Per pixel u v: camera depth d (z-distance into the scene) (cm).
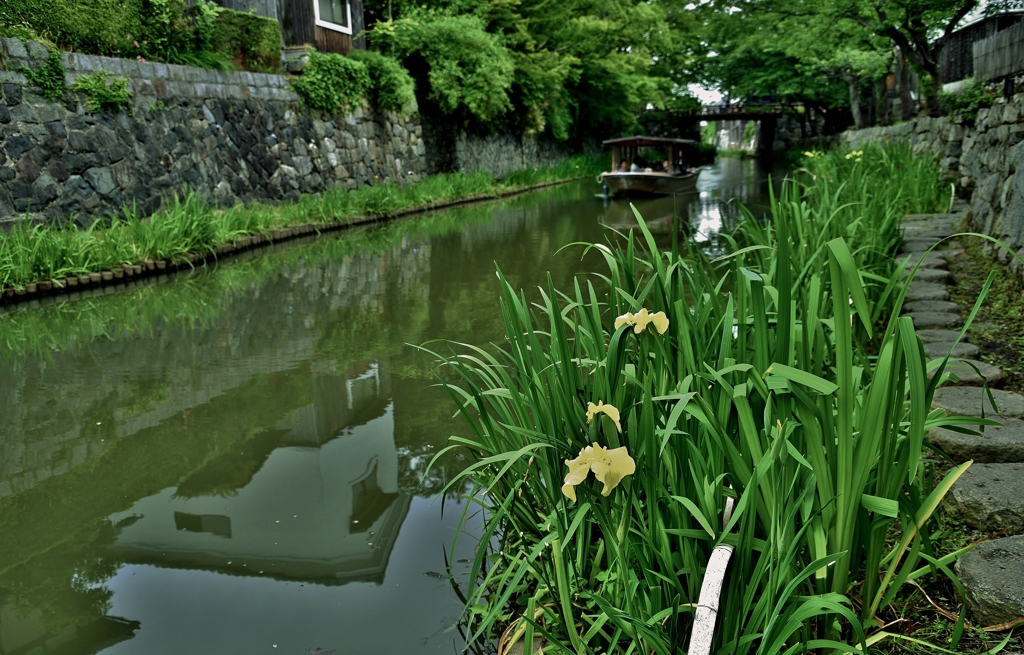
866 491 156
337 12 1427
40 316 556
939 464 216
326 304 580
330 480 277
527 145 2308
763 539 156
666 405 170
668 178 1598
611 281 196
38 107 745
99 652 183
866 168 853
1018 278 394
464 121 1838
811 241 376
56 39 790
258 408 355
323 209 1082
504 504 180
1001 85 689
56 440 321
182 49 990
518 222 1159
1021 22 589
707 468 161
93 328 518
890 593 157
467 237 975
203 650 182
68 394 380
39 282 624
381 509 254
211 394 376
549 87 2181
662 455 162
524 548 197
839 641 139
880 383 135
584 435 167
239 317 543
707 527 142
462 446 305
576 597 175
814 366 169
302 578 213
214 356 443
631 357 203
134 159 861
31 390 388
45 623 196
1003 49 635
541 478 222
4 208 703
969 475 196
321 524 245
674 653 140
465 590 206
